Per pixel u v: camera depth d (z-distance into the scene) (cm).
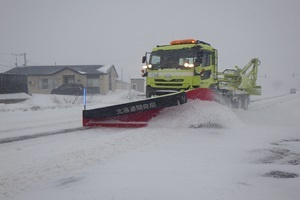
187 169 445
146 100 836
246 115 1223
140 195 348
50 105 1853
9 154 560
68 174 432
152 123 847
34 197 350
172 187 371
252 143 629
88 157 521
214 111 846
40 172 447
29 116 1198
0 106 1661
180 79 968
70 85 3591
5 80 2591
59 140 686
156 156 520
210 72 1080
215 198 337
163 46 1058
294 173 429
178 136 701
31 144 647
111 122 870
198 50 976
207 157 514
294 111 1427
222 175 417
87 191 364
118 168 453
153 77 1025
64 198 344
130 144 618
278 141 651
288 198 337
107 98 2772
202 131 765
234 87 1483
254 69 1827
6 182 407
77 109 1536
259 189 365
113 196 346
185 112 857
